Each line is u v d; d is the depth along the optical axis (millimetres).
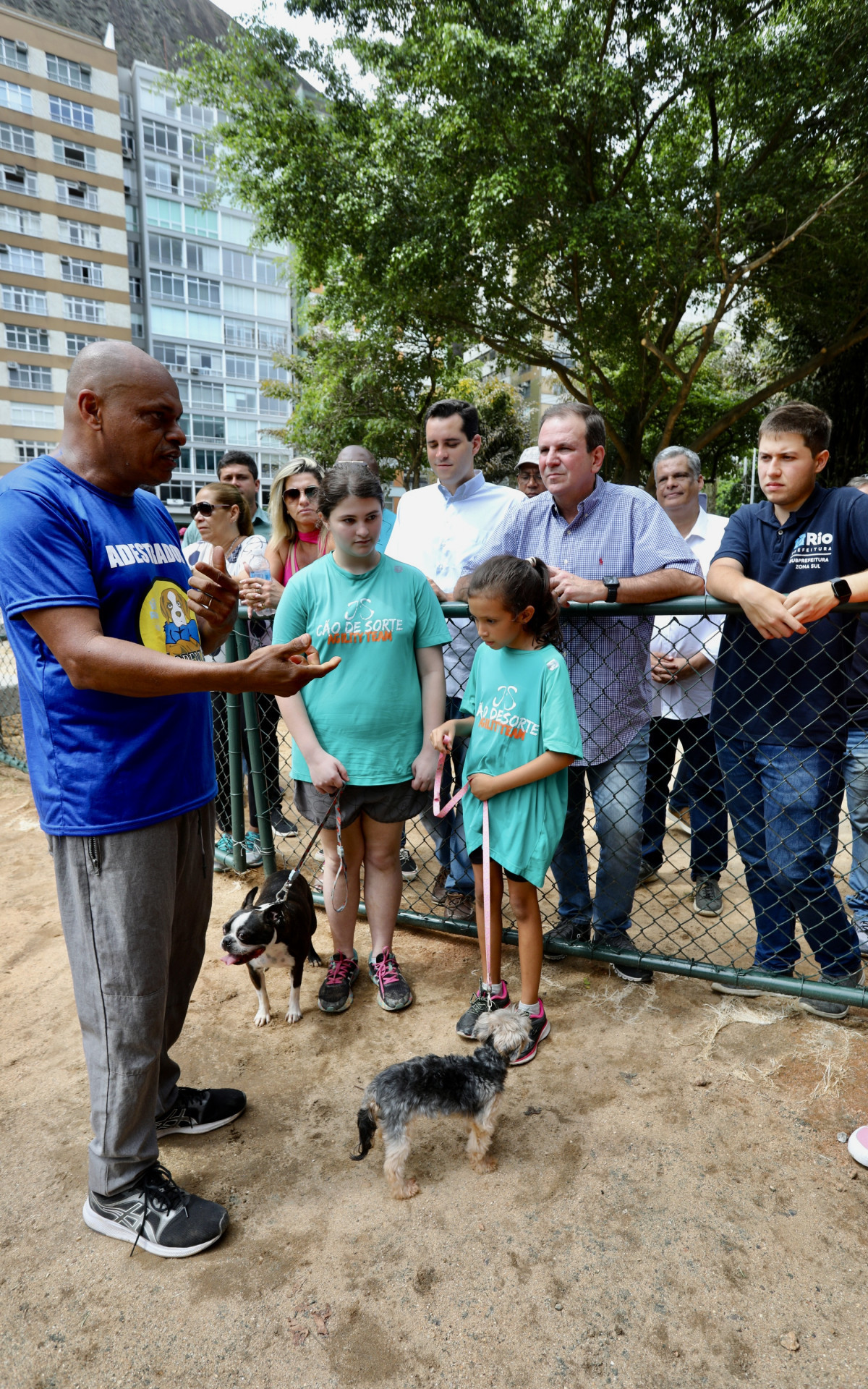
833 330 14195
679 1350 1541
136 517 1814
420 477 22484
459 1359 1540
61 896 1774
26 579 1565
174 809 1814
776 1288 1664
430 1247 1798
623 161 12156
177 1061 2541
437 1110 1896
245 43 12070
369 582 2625
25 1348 1593
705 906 3520
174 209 49156
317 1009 2830
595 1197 1918
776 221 11461
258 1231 1868
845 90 10109
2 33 40500
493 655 2559
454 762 3297
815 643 2434
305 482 3980
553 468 2652
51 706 1660
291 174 12039
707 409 21016
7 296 42875
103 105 44344
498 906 2643
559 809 2492
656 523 2695
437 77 10516
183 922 2023
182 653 1846
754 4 10500
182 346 50750
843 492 2438
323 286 14820
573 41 10500
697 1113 2191
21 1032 2768
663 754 3756
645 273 11312
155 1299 1693
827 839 2590
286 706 2693
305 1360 1549
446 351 17953
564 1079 2354
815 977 2852
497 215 10633
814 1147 2049
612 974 2957
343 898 2812
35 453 45312
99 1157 1826
